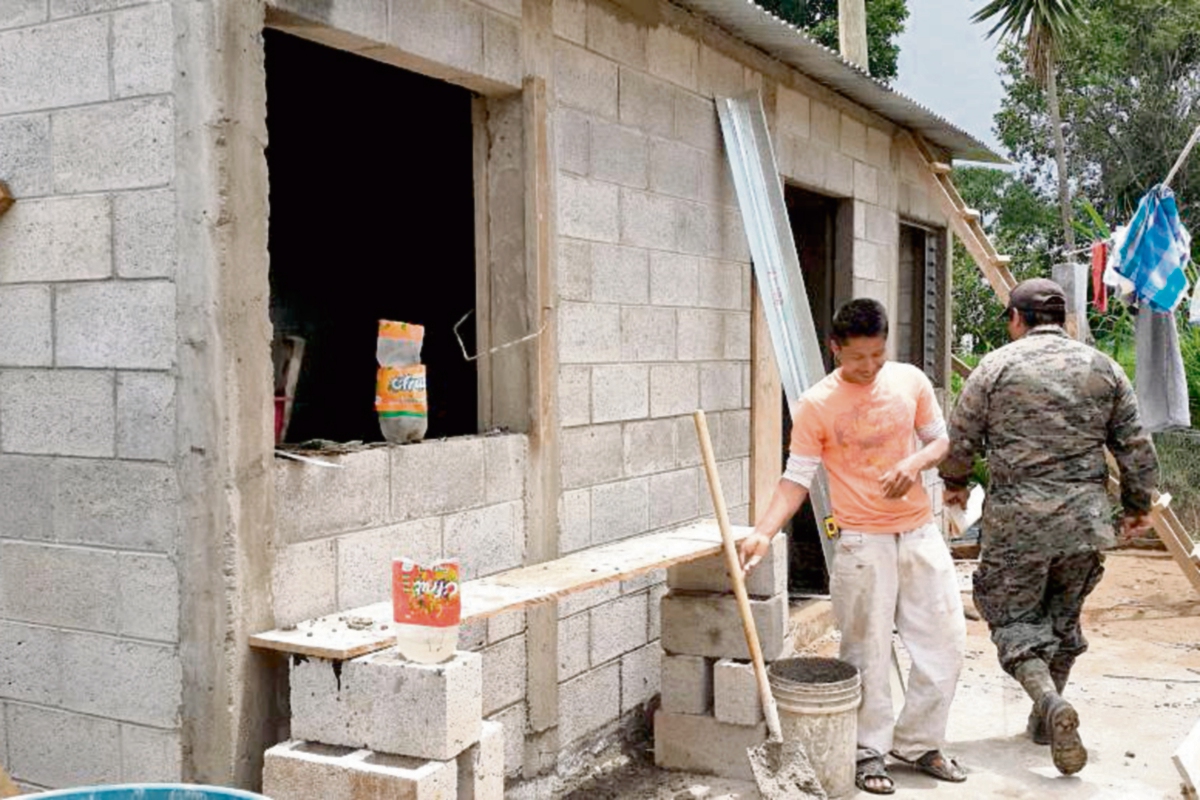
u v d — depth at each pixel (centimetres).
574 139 426
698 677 429
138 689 301
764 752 381
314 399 506
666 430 499
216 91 282
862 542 402
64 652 314
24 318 316
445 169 497
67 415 310
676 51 499
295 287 509
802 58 581
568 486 428
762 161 551
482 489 380
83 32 300
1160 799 395
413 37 342
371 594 334
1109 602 728
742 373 570
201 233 283
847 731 389
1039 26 1382
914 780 413
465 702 272
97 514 306
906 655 549
